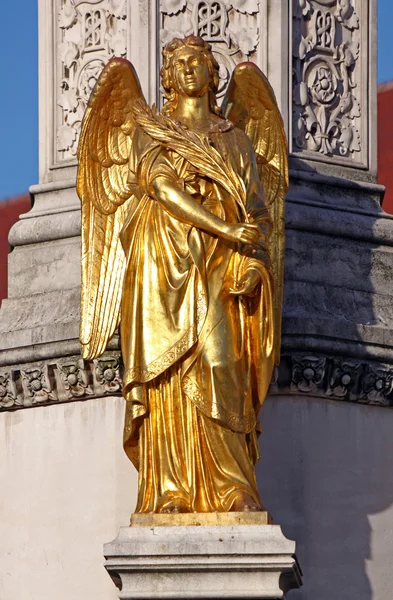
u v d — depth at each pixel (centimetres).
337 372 2061
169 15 2119
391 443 2081
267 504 2039
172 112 1983
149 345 1911
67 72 2155
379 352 2072
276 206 2006
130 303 1928
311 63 2144
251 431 1925
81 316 1989
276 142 2017
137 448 1944
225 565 1847
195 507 1894
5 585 2056
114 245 1998
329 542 2041
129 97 1994
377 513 2061
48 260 2119
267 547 1848
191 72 1970
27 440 2080
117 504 2034
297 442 2055
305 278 2088
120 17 2131
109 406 2056
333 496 2050
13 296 2127
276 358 1936
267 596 1845
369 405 2084
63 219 2119
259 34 2120
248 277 1916
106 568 1877
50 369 2066
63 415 2072
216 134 1958
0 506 2077
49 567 2045
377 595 2042
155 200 1944
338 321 2062
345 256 2111
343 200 2134
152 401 1923
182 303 1914
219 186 1941
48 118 2155
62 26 2158
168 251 1925
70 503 2050
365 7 2173
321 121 2142
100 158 2006
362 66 2167
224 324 1916
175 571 1853
